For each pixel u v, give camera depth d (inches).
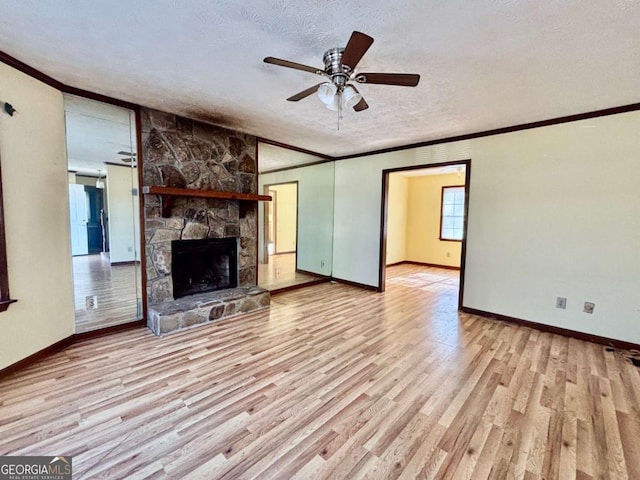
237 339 122.2
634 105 113.0
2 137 87.7
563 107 118.3
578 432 71.7
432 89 103.5
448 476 59.4
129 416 75.2
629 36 72.4
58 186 108.0
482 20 67.8
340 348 115.7
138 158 126.7
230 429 71.6
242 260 169.5
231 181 160.2
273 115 134.4
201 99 117.3
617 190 117.6
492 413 78.5
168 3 63.6
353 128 150.8
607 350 116.6
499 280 148.2
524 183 139.0
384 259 201.5
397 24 69.6
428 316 154.0
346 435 70.3
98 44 80.1
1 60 86.2
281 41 77.6
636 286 115.4
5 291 89.7
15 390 85.0
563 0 60.9
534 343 122.5
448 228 300.7
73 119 122.0
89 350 110.0
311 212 232.8
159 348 112.8
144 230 130.3
